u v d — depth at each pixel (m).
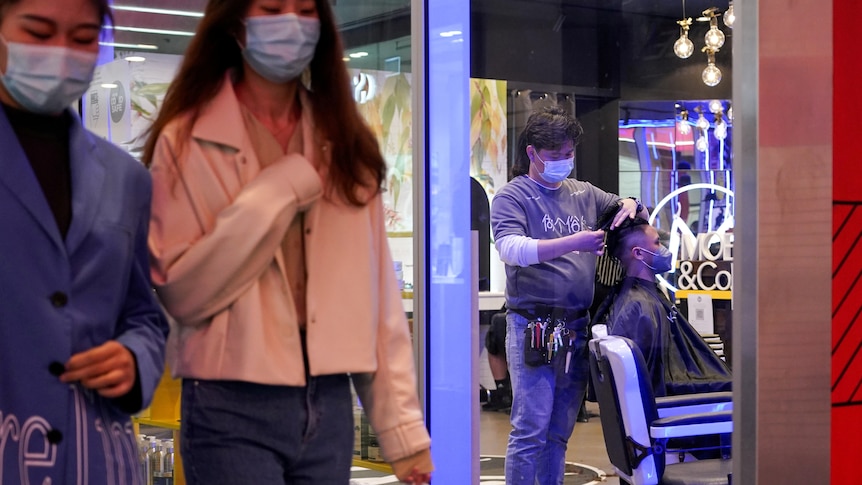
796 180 2.70
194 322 1.56
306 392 1.60
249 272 1.54
